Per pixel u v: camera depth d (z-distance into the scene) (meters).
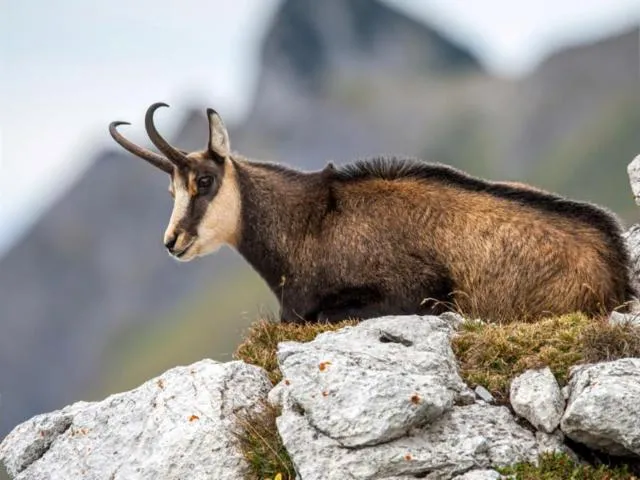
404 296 40.44
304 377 33.25
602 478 31.58
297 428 32.62
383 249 40.81
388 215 41.16
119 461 35.06
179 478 33.62
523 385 33.94
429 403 31.95
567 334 35.69
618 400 31.38
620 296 39.88
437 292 40.38
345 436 31.78
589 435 31.80
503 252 40.09
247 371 36.53
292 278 42.38
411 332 36.06
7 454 38.19
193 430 34.44
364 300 40.91
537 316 39.72
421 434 32.31
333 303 41.41
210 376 36.19
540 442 32.66
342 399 32.34
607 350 34.25
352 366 33.22
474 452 31.86
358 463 31.52
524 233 40.19
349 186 42.47
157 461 34.12
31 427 38.41
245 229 43.31
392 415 31.69
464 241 40.44
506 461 31.97
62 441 37.16
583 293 39.38
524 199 40.97
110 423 36.47
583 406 31.58
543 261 39.81
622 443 31.27
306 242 42.19
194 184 43.03
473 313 40.09
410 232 40.81
